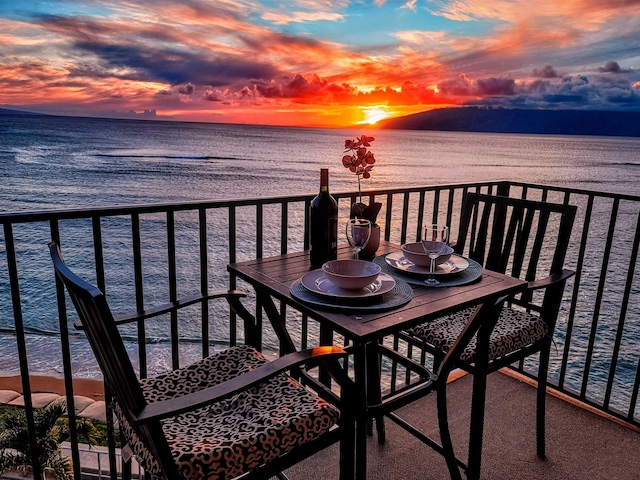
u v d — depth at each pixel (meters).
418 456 2.03
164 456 1.03
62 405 8.79
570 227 1.92
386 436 2.17
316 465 1.97
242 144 71.69
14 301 1.49
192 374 1.52
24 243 23.33
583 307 16.59
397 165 48.84
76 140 67.88
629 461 2.01
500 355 1.79
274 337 13.25
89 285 0.92
